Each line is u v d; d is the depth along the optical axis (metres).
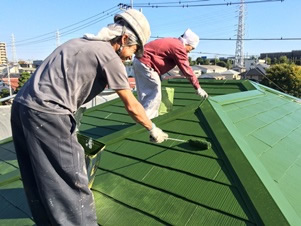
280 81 32.97
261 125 3.75
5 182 3.05
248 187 2.20
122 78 1.87
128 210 2.30
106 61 1.83
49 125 1.71
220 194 2.24
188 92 5.76
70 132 1.79
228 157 2.54
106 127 4.68
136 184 2.58
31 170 1.90
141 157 2.92
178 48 3.76
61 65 1.79
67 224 1.83
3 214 2.56
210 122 3.10
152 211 2.23
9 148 4.62
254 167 2.38
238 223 1.98
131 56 2.07
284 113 4.79
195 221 2.06
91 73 1.83
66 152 1.78
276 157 2.98
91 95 1.95
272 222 1.91
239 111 3.95
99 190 2.60
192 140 2.85
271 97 5.48
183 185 2.41
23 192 2.83
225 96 4.25
